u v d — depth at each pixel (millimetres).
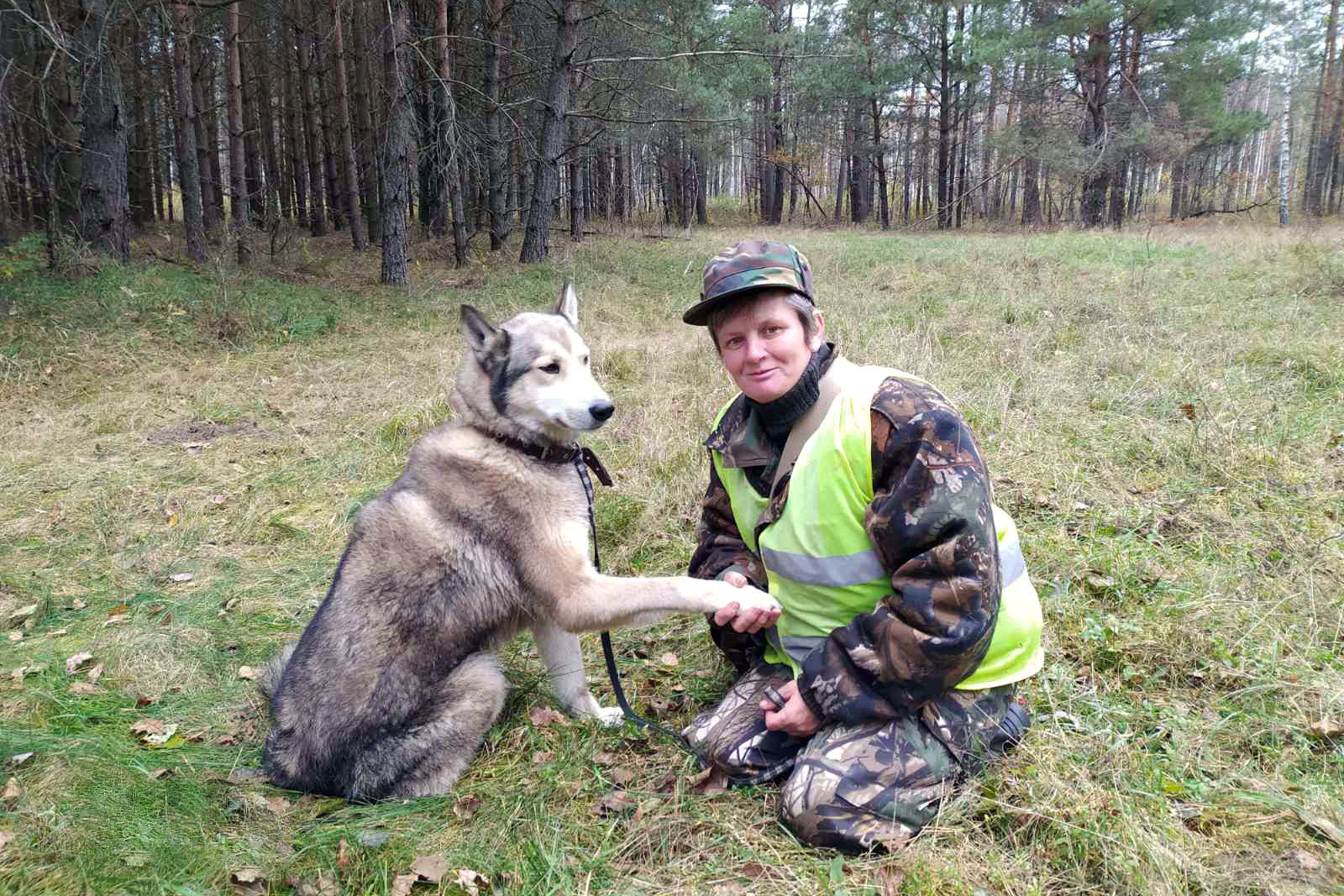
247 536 4980
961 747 2414
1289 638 3105
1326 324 7383
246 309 10523
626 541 4570
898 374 2473
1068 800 2320
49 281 10492
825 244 20094
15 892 2305
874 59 31797
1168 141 24359
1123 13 23234
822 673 2396
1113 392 5953
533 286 13453
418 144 17250
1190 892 2074
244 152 22141
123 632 3863
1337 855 2121
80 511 5270
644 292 13117
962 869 2172
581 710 3160
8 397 7555
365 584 2770
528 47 19078
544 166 16500
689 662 3508
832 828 2289
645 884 2262
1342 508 4105
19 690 3418
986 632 2271
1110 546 3895
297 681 2791
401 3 13250
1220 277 10242
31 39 11898
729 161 52938
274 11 21359
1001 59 24484
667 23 19078
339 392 7859
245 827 2600
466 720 2797
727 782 2629
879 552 2391
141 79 22656
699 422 5828
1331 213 31688
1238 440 4879
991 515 2303
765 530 2629
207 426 6934
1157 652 3146
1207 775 2523
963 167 39719
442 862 2393
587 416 2939
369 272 15375
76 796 2678
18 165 20969
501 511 2914
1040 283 10734
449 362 8430
